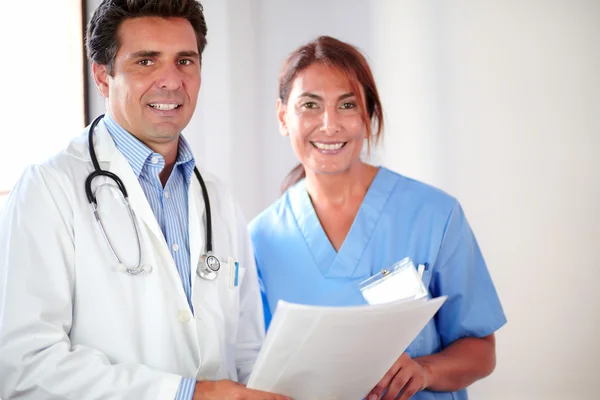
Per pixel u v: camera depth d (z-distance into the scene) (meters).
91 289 1.22
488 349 1.66
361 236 1.67
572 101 2.74
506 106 2.77
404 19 2.78
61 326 1.18
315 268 1.67
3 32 2.23
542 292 2.80
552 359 2.80
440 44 2.77
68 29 2.29
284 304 1.03
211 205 1.47
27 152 2.27
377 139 1.75
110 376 1.16
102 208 1.27
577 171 2.76
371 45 2.79
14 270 1.16
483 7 2.74
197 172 1.45
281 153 2.76
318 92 1.61
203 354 1.31
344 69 1.62
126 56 1.26
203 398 1.17
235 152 2.72
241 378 1.46
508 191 2.79
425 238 1.66
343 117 1.62
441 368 1.54
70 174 1.26
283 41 2.76
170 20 1.28
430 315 1.19
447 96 2.78
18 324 1.14
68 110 2.30
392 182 1.72
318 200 1.72
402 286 1.38
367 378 1.24
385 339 1.16
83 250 1.22
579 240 2.77
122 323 1.22
